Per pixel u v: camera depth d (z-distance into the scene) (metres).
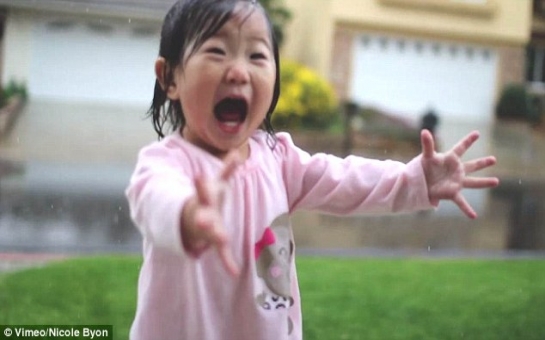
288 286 2.00
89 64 19.39
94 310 5.07
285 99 17.03
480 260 7.92
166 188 1.63
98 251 7.56
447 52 20.67
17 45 19.03
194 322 1.89
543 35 21.86
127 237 8.48
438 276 6.77
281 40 19.44
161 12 18.98
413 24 20.22
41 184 12.05
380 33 20.14
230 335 1.93
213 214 1.46
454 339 4.73
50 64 19.19
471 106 20.97
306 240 9.03
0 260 6.92
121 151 16.41
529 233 10.33
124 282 5.91
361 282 6.30
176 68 1.94
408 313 5.32
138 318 1.95
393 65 20.41
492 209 12.30
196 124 1.90
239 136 1.90
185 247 1.54
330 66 20.02
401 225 10.38
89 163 14.84
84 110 19.45
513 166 18.00
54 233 8.55
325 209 2.19
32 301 5.26
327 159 2.19
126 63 19.53
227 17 1.86
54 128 18.12
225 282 1.91
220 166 1.91
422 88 20.69
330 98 17.67
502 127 20.77
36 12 18.95
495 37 20.70
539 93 21.75
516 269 7.38
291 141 2.22
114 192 11.67
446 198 2.04
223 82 1.86
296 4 20.78
